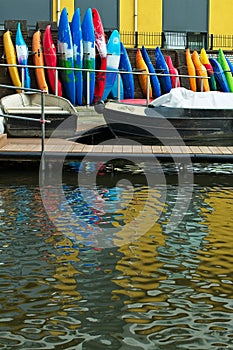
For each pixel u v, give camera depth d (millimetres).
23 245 6309
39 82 16953
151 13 25250
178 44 25641
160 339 4293
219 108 13516
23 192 8898
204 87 19938
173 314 4672
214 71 20172
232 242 6488
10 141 12195
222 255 6059
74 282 5293
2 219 7316
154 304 4848
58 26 17609
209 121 13516
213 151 11117
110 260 5871
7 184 9492
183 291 5105
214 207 8109
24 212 7676
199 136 13531
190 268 5664
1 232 6766
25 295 4984
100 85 17609
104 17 24812
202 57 20375
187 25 25703
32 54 17266
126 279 5375
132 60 19688
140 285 5246
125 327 4457
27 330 4402
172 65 19422
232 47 26203
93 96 17469
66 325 4484
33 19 23812
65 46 16953
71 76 16953
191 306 4805
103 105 13594
